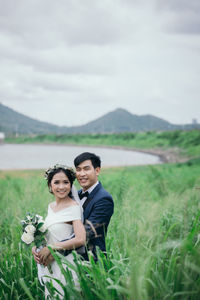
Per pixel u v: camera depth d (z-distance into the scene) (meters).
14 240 4.02
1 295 2.68
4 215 5.12
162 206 5.01
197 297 2.02
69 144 118.06
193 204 4.62
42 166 31.06
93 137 124.19
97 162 3.00
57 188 2.73
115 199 4.97
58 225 2.71
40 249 2.72
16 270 2.92
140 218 4.05
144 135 99.62
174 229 3.54
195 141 67.38
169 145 75.31
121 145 96.12
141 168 23.81
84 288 2.16
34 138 145.75
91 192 2.92
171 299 1.97
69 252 2.68
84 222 2.85
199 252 2.10
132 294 1.84
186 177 14.18
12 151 67.19
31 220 2.72
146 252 2.32
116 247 3.15
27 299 2.71
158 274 2.15
